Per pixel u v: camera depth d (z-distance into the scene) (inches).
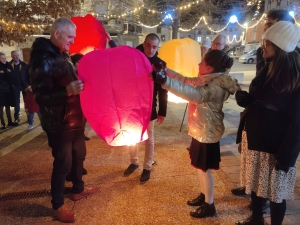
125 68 76.5
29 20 272.7
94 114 80.1
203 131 95.0
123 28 813.9
